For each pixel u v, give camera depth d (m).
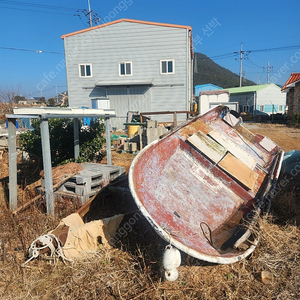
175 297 3.19
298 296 3.18
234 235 3.80
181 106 19.09
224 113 7.30
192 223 3.72
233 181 4.55
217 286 3.37
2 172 8.38
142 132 11.30
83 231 4.00
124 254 4.04
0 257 3.91
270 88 35.59
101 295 3.21
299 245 4.18
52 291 3.31
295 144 13.18
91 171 5.88
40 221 4.80
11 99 19.56
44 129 4.80
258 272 3.63
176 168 4.62
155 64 18.97
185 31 18.30
